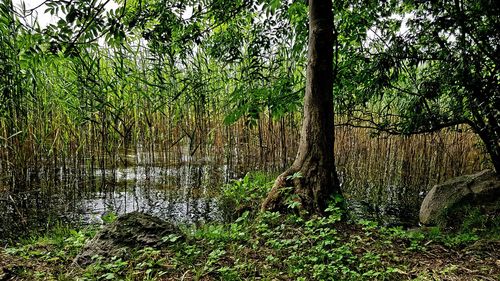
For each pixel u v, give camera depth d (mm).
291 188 5242
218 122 10367
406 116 5992
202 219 6145
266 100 6754
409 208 7109
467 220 5363
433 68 5918
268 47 7207
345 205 5223
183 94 9359
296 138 10453
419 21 5496
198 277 3312
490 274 3422
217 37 7285
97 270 3408
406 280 3332
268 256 3688
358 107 9844
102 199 7172
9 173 7461
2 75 6371
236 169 9812
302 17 6988
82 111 8102
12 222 5852
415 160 9312
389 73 5750
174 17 5867
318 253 3783
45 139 8172
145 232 3914
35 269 3545
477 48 5195
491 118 5293
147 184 8258
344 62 6930
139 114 9406
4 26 6133
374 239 4449
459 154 9273
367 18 6754
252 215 5789
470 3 5254
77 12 3584
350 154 10422
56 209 6535
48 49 3818
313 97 5289
